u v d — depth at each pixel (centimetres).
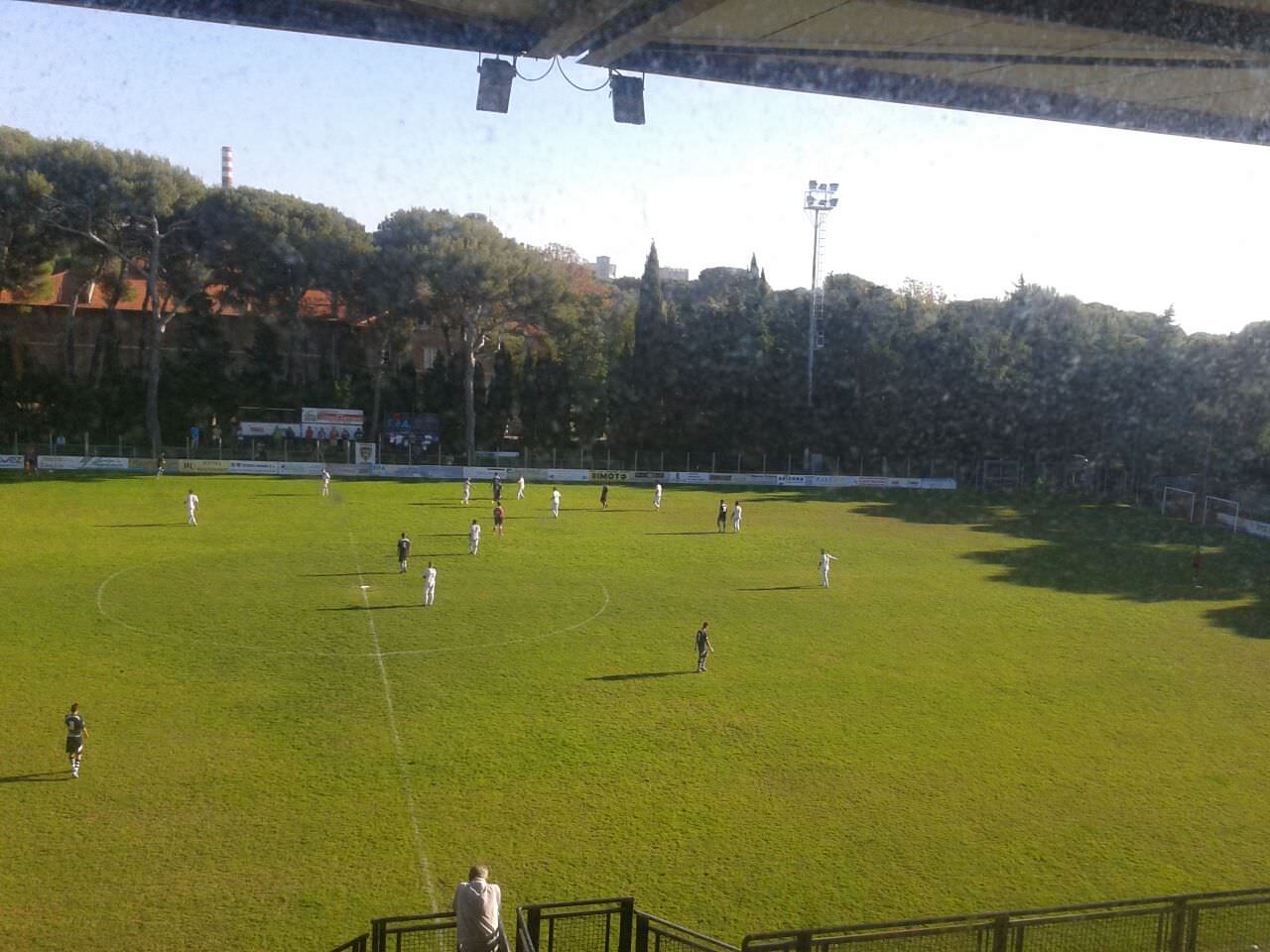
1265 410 5741
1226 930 1083
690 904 1305
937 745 1914
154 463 6266
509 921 1247
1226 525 5547
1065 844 1505
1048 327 6994
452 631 2631
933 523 5391
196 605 2783
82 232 5809
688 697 2153
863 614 3030
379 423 7462
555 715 2009
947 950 1039
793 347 7600
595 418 7638
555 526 4644
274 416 7138
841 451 7612
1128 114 1034
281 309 6988
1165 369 6350
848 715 2075
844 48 855
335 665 2283
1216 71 890
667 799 1625
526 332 7181
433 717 1970
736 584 3422
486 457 7081
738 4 737
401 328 6975
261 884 1313
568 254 6656
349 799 1580
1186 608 3291
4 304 6638
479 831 1491
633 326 7631
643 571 3588
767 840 1493
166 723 1877
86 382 6888
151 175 5759
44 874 1315
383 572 3344
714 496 6353
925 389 7331
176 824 1472
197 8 734
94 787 1584
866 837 1512
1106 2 784
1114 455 6750
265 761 1720
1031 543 4697
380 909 1262
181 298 6656
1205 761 1869
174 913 1234
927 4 738
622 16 749
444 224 6319
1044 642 2762
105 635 2447
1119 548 4622
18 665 2180
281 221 6184
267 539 3884
